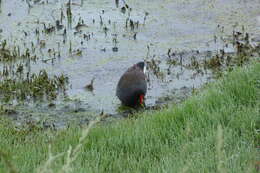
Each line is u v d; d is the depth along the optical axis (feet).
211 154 80.94
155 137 90.99
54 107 124.06
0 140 92.73
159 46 159.63
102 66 146.30
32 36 163.22
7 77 138.51
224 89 111.45
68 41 160.76
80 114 120.67
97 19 175.63
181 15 180.75
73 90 132.87
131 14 180.55
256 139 89.30
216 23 175.52
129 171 79.46
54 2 187.83
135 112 121.80
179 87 135.85
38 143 94.73
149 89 135.23
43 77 135.33
